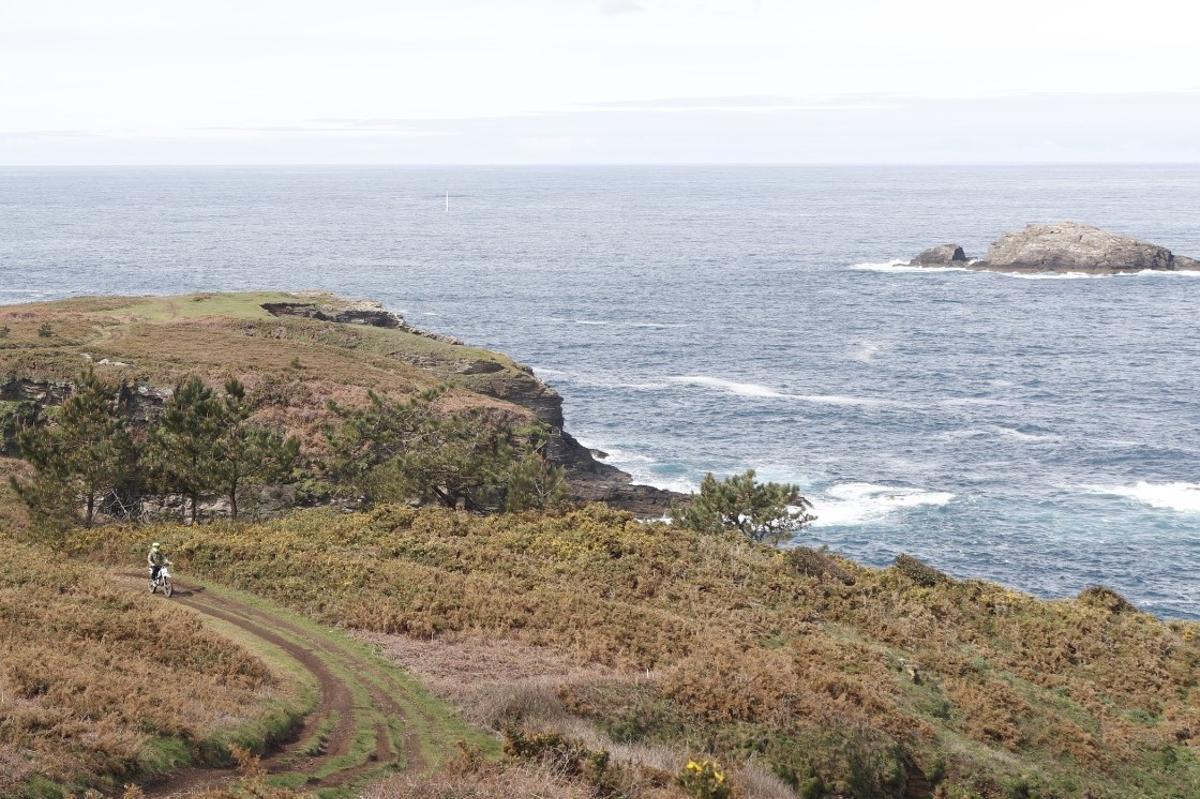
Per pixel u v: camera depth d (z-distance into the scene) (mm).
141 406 81062
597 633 37281
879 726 32750
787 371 141375
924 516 86750
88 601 33938
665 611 41594
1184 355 151000
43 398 80938
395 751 26141
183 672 28141
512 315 189250
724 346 159000
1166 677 43562
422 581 41375
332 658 33000
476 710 29125
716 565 47719
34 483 58281
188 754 23234
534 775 24547
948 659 41312
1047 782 32969
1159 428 112500
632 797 24625
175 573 42938
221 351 95750
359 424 71312
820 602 45469
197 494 59938
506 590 41594
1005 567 76562
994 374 139250
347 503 70375
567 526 52000
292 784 23141
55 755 21109
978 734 35281
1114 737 37344
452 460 66938
